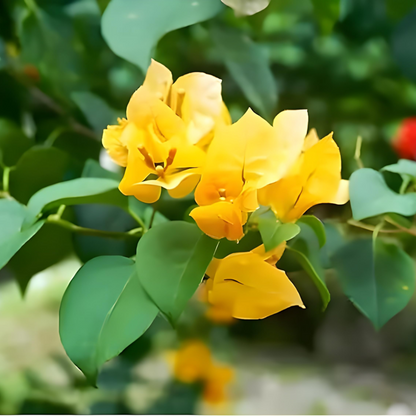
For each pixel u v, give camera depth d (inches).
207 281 28.5
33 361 57.3
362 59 42.5
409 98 42.4
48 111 34.0
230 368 57.9
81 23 33.4
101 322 27.6
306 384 58.4
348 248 30.2
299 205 28.1
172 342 53.6
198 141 27.9
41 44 33.2
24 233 28.8
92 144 33.9
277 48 41.7
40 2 32.9
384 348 60.9
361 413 53.1
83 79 34.3
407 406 55.2
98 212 32.3
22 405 46.9
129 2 29.2
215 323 53.4
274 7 35.9
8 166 33.1
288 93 42.4
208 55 34.4
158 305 27.3
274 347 63.1
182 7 29.2
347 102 43.1
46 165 31.9
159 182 27.6
